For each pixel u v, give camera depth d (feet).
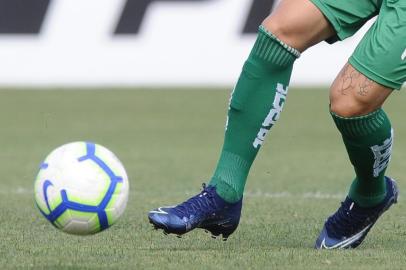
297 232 51.16
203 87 177.17
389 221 56.75
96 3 175.52
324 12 42.80
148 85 178.40
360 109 42.14
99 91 178.70
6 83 180.24
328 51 175.01
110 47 176.55
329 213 60.29
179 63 176.55
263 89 43.88
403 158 101.55
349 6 42.88
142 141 119.24
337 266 39.01
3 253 42.42
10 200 67.77
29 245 45.11
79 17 175.94
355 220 45.50
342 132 43.52
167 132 130.00
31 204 65.00
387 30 41.57
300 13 42.91
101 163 39.58
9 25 177.47
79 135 126.31
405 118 146.61
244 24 171.83
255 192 74.33
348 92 42.14
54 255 41.75
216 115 151.23
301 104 162.30
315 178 84.69
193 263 39.37
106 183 39.19
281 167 93.76
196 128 134.72
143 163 96.78
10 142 118.32
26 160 99.76
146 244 45.73
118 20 175.22
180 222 42.65
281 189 76.54
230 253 42.27
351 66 42.37
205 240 47.44
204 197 43.73
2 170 91.35
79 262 39.68
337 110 42.57
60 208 38.88
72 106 162.71
